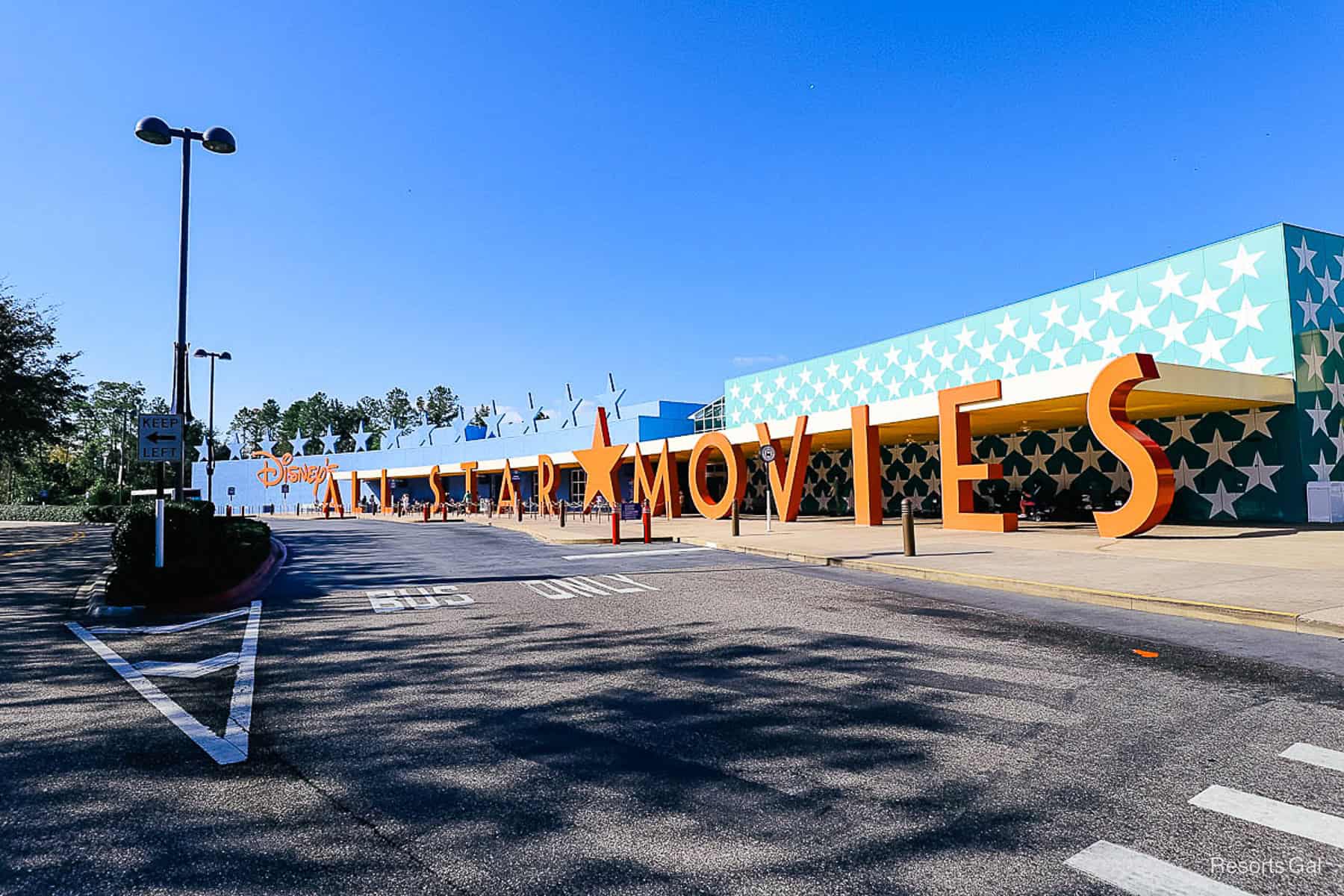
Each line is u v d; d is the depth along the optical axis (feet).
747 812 12.68
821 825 12.12
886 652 23.76
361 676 22.56
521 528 97.55
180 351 50.21
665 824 12.30
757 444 104.63
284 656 25.57
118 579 36.91
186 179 50.29
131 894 10.39
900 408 77.05
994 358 96.43
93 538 95.04
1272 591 30.63
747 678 21.18
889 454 114.01
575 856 11.25
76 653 26.66
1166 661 21.95
